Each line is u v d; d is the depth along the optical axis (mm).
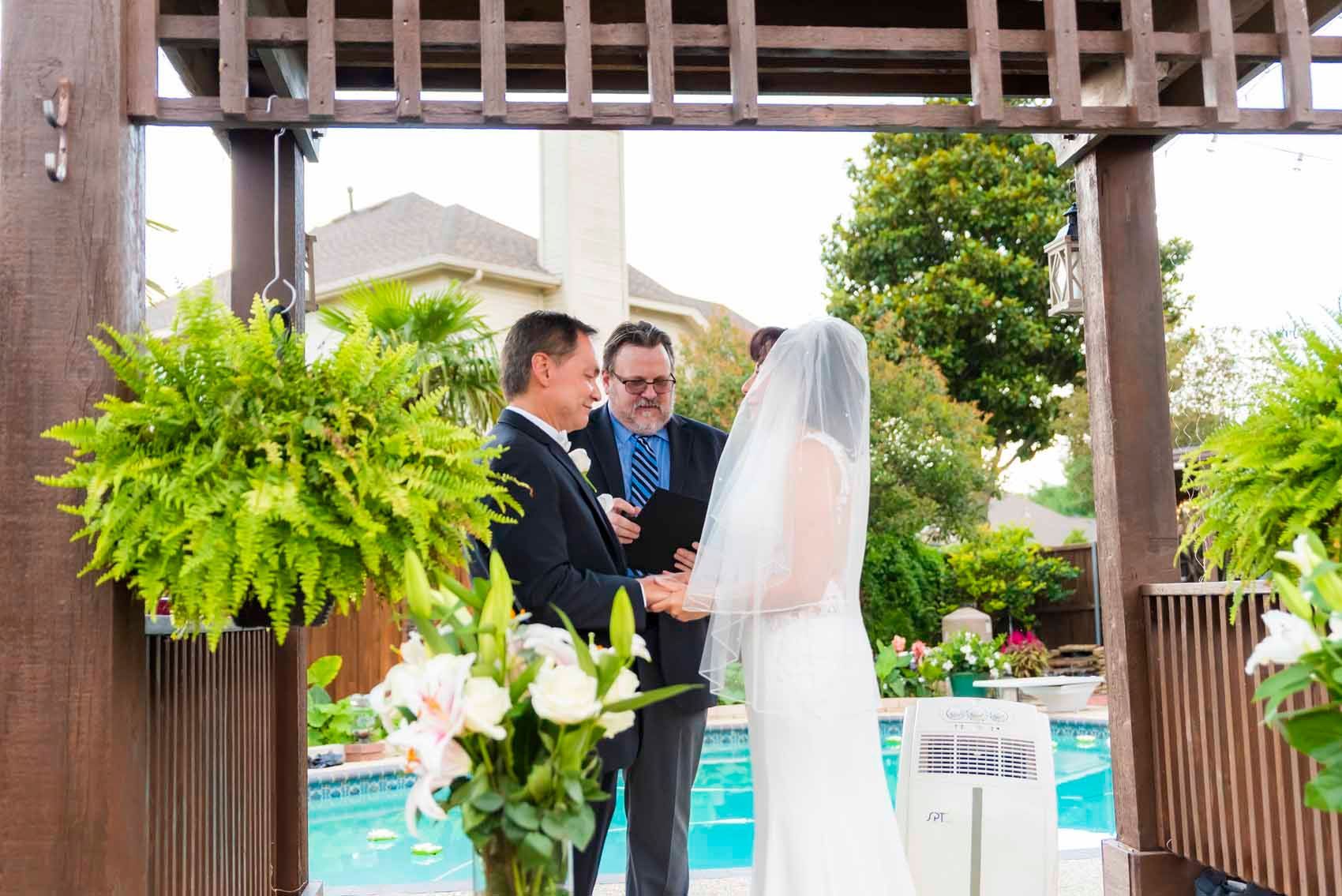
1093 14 3979
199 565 2148
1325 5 3781
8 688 2469
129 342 2352
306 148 4039
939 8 3980
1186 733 3715
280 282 3863
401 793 7676
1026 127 3162
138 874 2541
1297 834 3240
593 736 1709
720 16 3902
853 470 3070
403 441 2334
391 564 2379
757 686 2980
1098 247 3963
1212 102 3221
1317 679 1629
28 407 2535
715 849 6289
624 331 4168
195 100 2783
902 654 11414
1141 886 3789
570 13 2955
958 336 18734
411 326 11180
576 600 3184
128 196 2680
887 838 2957
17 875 2438
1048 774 3219
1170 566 3916
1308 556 1706
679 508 3465
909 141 19203
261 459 2277
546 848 1623
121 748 2504
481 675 1695
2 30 2631
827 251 19734
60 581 2486
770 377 3084
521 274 16188
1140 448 3916
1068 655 12797
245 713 3611
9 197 2588
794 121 3035
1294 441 2559
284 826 4012
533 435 3375
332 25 2865
